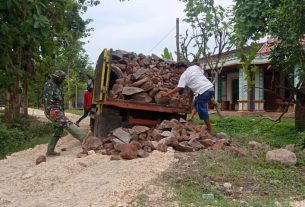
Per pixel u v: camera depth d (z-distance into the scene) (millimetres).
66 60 21094
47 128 8539
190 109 5820
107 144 4980
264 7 6707
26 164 5004
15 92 9438
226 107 16312
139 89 5496
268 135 7141
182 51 10695
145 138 5031
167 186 3539
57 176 4168
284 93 13719
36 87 13445
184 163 4160
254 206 3137
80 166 4445
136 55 5953
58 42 9508
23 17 5793
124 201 3264
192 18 10234
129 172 3916
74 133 5387
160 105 5629
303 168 4285
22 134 7340
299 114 7906
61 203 3361
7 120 9266
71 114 15531
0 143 6465
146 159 4332
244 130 7891
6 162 5297
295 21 5461
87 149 5051
